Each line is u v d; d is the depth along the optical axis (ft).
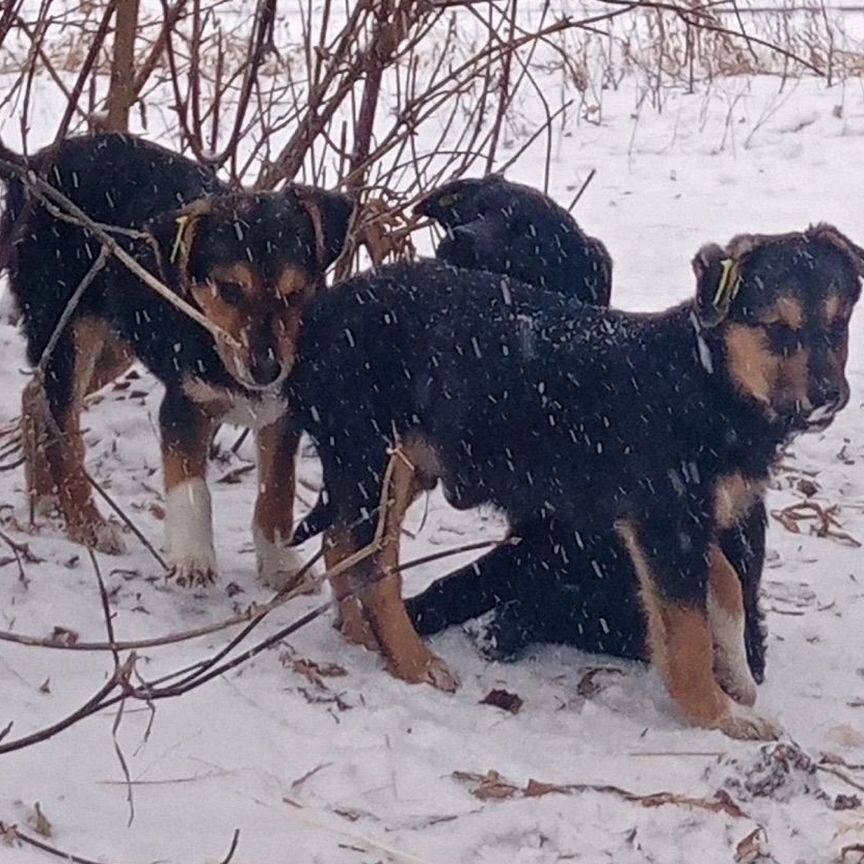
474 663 7.40
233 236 7.56
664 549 6.96
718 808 6.17
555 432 7.11
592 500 7.12
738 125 17.13
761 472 7.10
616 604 7.44
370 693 6.86
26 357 8.57
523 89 18.08
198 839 5.73
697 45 17.21
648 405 6.98
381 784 6.15
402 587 7.75
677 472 6.95
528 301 7.33
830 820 6.21
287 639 7.23
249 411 7.60
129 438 9.09
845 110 17.78
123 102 9.08
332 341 7.30
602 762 6.55
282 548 7.75
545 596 7.45
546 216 8.54
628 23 20.33
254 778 6.09
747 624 7.30
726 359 6.92
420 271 7.41
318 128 8.99
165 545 7.76
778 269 6.89
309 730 6.46
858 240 13.30
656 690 7.27
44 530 7.99
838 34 21.26
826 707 7.18
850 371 10.80
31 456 8.05
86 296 8.07
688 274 12.39
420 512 8.66
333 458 7.29
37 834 5.62
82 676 6.56
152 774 6.02
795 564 8.38
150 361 7.79
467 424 7.23
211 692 6.55
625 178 15.10
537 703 7.07
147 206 8.13
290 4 22.77
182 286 7.59
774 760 6.35
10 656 6.59
